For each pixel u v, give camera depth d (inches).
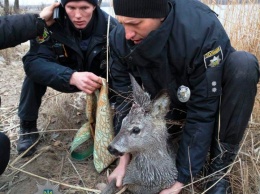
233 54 45.3
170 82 47.7
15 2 139.8
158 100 44.4
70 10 52.6
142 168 46.6
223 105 46.4
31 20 47.8
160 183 46.9
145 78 48.4
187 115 47.9
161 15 42.3
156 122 45.1
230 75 44.8
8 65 94.7
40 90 59.8
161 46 43.8
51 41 55.9
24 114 59.6
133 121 43.8
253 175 50.6
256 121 60.3
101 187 51.6
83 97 74.2
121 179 48.9
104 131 53.1
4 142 45.0
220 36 44.8
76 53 56.5
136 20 41.7
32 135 60.7
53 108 68.2
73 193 51.1
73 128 65.2
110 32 53.2
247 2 69.2
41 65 54.4
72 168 56.3
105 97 52.3
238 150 50.9
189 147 46.9
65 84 53.2
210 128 46.8
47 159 58.2
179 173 47.4
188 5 45.8
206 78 44.7
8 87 81.7
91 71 59.2
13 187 52.5
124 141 43.4
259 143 57.4
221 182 48.5
